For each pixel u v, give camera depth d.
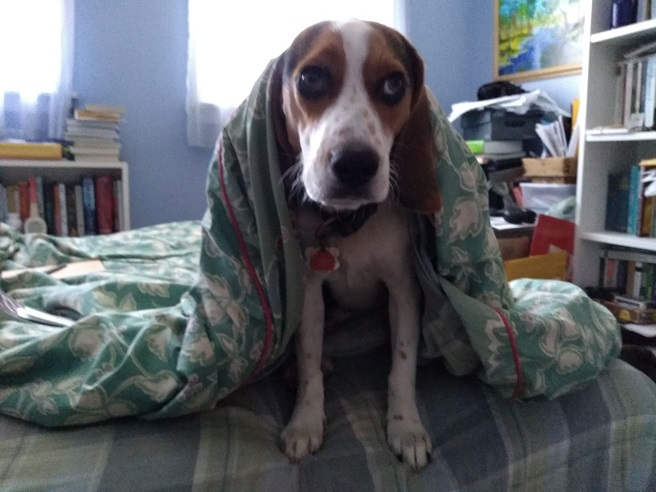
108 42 2.48
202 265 0.86
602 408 0.89
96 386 0.74
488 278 0.88
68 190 2.36
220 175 0.86
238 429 0.78
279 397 0.93
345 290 1.02
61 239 1.79
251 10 2.53
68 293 1.18
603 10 1.86
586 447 0.85
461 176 0.88
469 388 0.90
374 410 0.88
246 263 0.83
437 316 0.89
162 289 1.24
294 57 0.85
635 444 0.89
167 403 0.76
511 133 2.40
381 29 0.87
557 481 0.82
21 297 1.24
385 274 0.96
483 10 2.93
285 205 0.83
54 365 0.83
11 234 1.69
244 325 0.82
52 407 0.74
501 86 2.56
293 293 0.84
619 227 1.94
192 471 0.68
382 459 0.77
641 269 1.88
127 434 0.74
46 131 2.37
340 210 0.87
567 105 2.51
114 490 0.64
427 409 0.87
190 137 2.59
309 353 0.91
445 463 0.78
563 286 1.12
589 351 0.89
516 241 1.95
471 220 0.87
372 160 0.75
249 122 0.85
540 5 2.56
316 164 0.77
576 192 2.01
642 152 2.01
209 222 0.86
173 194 2.68
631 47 1.87
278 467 0.73
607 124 1.93
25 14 2.25
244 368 0.82
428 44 2.96
